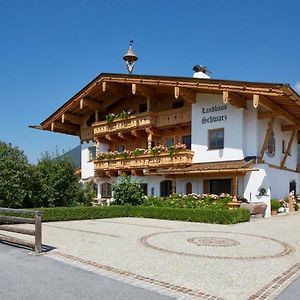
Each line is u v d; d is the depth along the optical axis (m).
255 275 7.75
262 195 22.45
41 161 22.16
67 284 7.01
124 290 6.67
